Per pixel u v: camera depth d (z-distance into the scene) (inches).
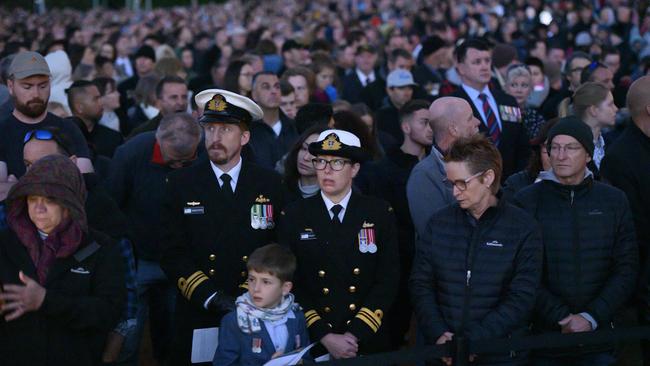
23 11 5162.4
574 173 789.2
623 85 1583.4
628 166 891.4
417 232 901.2
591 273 791.1
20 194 640.4
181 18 4906.5
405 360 694.5
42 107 874.1
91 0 6850.4
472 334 730.8
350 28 2984.7
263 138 1186.0
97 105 1230.9
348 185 794.2
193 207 809.5
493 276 747.4
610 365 810.8
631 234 804.6
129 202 968.9
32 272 649.6
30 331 647.1
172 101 1187.3
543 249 791.7
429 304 759.7
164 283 994.1
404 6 4239.7
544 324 792.3
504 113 1176.8
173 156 928.3
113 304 671.8
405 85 1435.8
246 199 815.7
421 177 896.3
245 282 813.9
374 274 794.8
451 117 885.2
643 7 2856.8
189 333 817.5
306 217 791.1
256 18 4628.4
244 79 1432.1
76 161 764.0
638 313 865.5
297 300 786.8
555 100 1492.4
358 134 1010.7
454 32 3181.6
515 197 822.5
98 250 676.1
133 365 968.3
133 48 3016.7
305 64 1775.3
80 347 668.7
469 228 762.2
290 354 701.9
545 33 2886.3
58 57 1434.5
